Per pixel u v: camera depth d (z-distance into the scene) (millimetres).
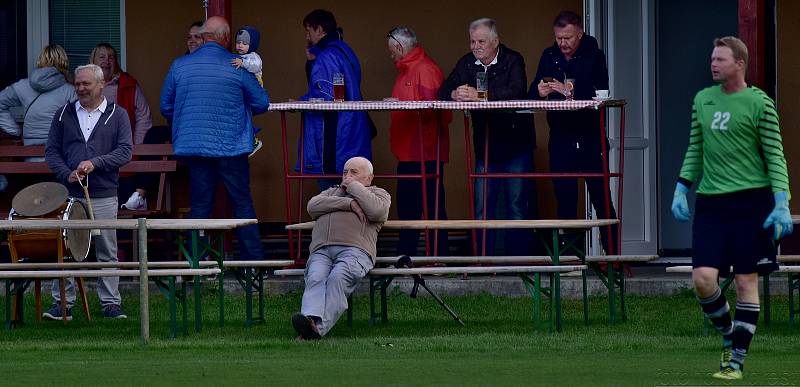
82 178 31062
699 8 41812
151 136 39000
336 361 23172
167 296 27906
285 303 34031
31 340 27875
